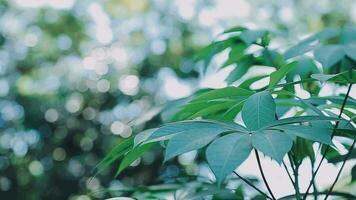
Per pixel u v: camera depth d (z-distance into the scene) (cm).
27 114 683
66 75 729
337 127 124
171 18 790
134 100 679
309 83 158
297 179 122
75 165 654
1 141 677
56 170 653
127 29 791
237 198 148
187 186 160
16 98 704
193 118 121
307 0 784
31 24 788
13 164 665
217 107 120
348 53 154
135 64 729
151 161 544
